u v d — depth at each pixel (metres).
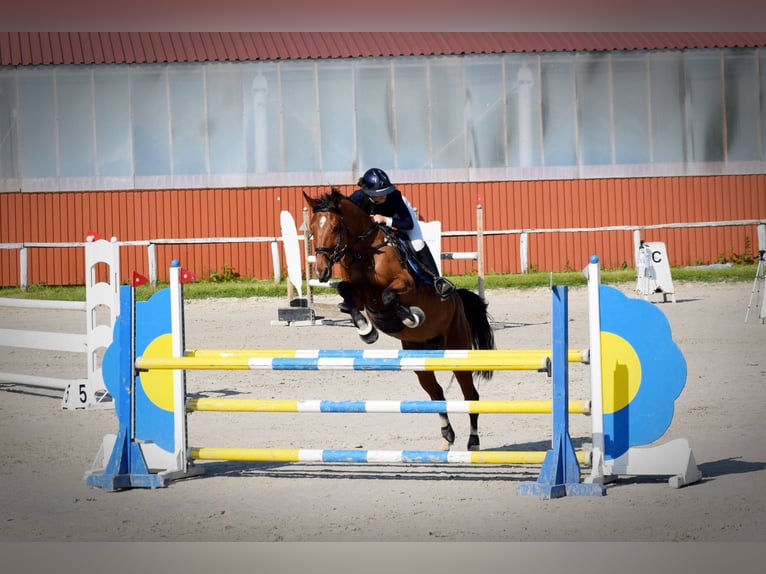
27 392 13.34
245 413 11.52
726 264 28.83
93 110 28.83
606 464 7.55
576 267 28.98
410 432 10.11
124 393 8.01
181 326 8.12
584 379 13.12
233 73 28.86
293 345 16.44
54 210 28.88
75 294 25.98
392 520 6.78
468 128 29.02
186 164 29.03
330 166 29.06
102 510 7.23
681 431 9.62
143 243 25.91
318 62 28.86
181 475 8.21
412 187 28.98
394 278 8.43
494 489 7.64
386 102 28.94
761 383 12.22
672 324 17.97
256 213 29.03
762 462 8.23
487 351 7.63
